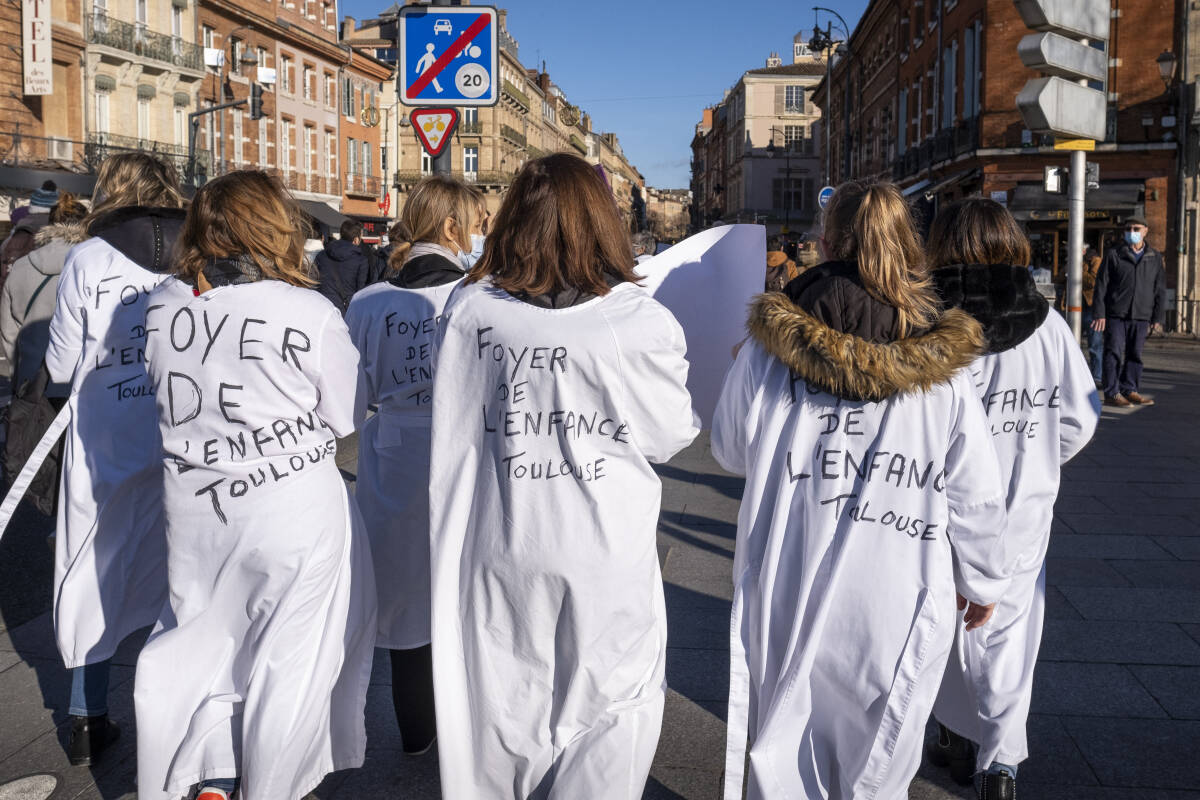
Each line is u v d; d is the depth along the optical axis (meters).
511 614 2.65
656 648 2.72
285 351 2.78
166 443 2.85
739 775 2.59
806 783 2.71
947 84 34.78
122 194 3.57
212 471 2.81
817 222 5.36
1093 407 3.09
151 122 38.22
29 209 10.05
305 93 50.41
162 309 2.84
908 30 41.44
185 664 2.83
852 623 2.62
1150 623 4.84
